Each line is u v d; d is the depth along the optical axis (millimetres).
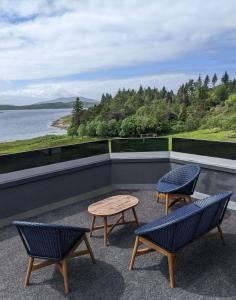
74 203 5031
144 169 5508
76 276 2828
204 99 53781
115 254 3225
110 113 47562
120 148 5562
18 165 4348
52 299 2518
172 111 46406
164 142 5379
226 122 34031
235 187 4266
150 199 5000
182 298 2428
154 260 3051
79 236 2762
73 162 5023
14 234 3885
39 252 2574
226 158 4398
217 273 2764
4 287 2717
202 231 2904
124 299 2457
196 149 4879
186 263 2961
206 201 3029
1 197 4168
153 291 2543
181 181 4414
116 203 3770
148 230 2543
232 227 3750
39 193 4598
